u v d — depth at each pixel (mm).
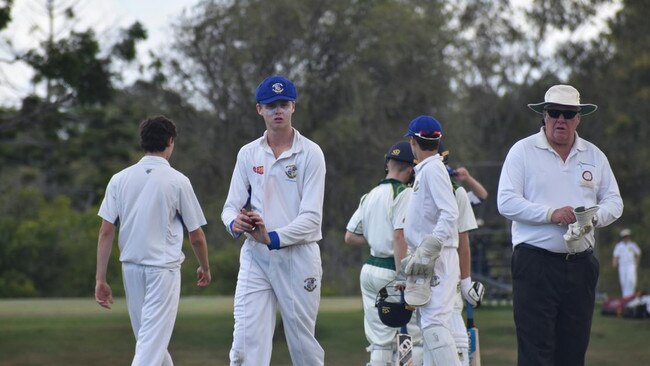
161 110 85500
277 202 28109
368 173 93250
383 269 33312
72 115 88500
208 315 78125
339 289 130000
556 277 27672
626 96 187500
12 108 85500
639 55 184750
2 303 96625
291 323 28203
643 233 184125
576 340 28109
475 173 143375
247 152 28500
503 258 97938
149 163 29531
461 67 98688
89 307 88250
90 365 48719
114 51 74062
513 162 28344
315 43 90000
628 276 97688
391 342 33469
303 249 27984
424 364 28797
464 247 31281
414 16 95188
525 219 27625
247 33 83688
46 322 70938
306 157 28047
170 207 29328
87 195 163250
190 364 49719
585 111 28344
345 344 59094
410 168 33719
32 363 49406
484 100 183125
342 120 89500
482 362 49906
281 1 85812
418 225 28906
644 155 181750
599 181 28250
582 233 26656
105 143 99250
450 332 28609
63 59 70188
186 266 139500
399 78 93125
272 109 27938
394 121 94625
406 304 29047
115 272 139625
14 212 162750
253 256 28172
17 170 163250
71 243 147875
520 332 28031
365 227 34000
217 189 85875
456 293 28906
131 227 29266
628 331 67188
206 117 85312
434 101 94500
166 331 29156
